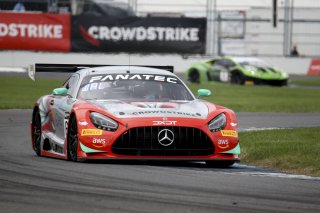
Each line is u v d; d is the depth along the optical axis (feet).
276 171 109.81
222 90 331.57
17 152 134.00
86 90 121.08
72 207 74.18
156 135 108.47
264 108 243.40
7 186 86.79
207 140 110.11
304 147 125.70
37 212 71.51
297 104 263.49
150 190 85.20
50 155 126.41
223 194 83.76
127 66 130.31
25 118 197.06
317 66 450.30
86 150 109.50
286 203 79.05
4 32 393.29
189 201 78.84
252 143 136.56
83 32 396.16
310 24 447.42
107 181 91.25
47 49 395.75
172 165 112.68
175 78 125.59
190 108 114.52
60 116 122.01
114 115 110.11
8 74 375.45
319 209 76.07
